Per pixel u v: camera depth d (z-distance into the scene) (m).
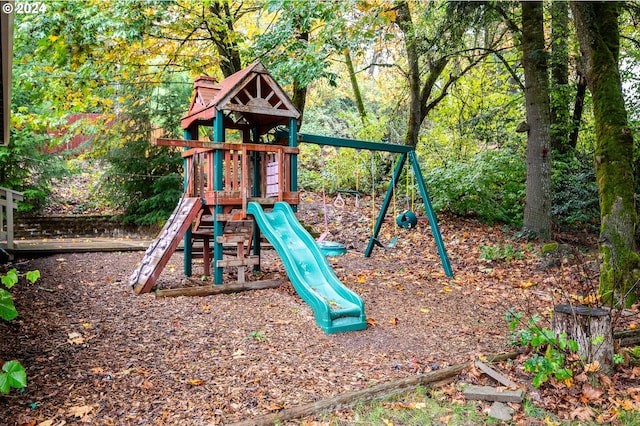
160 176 11.55
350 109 17.27
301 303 5.38
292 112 6.41
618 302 5.47
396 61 14.39
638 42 10.30
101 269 6.80
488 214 10.59
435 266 7.87
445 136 13.19
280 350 4.09
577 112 11.99
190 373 3.55
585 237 9.80
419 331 4.81
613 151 6.23
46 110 10.41
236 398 3.25
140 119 11.36
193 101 6.73
